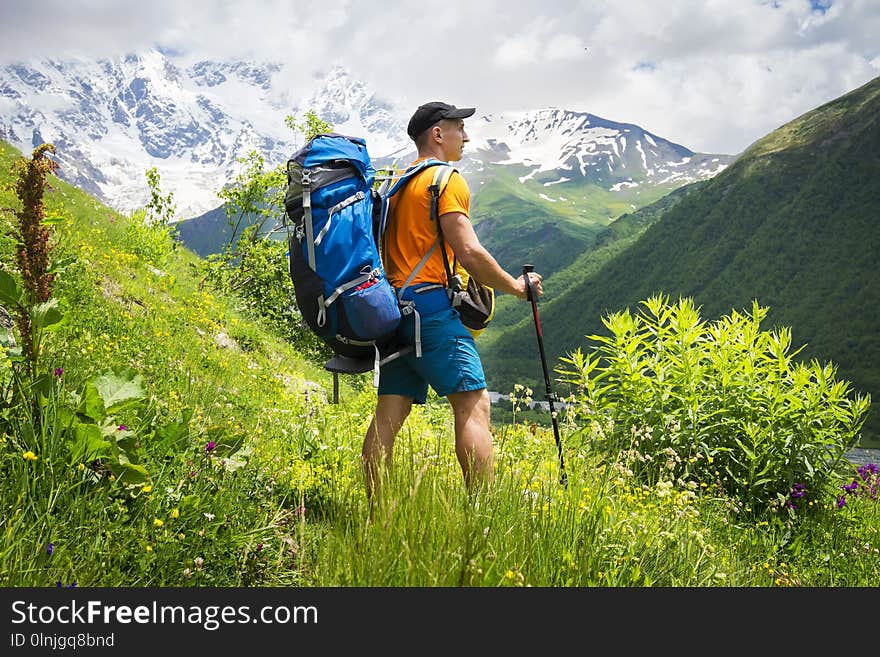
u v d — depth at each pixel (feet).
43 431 11.05
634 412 23.11
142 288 35.73
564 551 11.53
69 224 40.22
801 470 23.21
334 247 12.84
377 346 13.23
